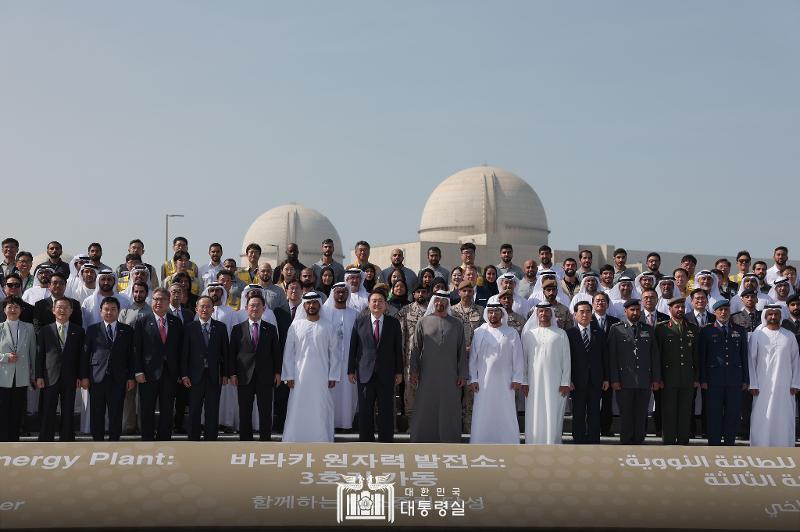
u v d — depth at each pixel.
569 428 15.97
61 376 13.44
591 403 14.09
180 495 10.00
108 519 9.77
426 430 13.48
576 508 10.14
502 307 13.86
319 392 13.62
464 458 10.59
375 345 13.83
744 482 10.41
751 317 15.55
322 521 9.95
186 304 16.45
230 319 15.48
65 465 10.19
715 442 14.39
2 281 16.70
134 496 9.96
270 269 16.47
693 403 14.48
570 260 17.59
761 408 14.34
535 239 68.00
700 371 14.41
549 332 13.72
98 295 14.97
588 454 10.70
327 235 78.50
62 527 9.69
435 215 68.44
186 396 15.06
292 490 10.12
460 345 13.62
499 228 66.81
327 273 17.16
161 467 10.25
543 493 10.26
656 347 14.19
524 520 10.04
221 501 9.98
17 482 9.95
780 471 10.54
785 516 10.13
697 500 10.23
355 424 15.97
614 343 14.13
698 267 59.59
